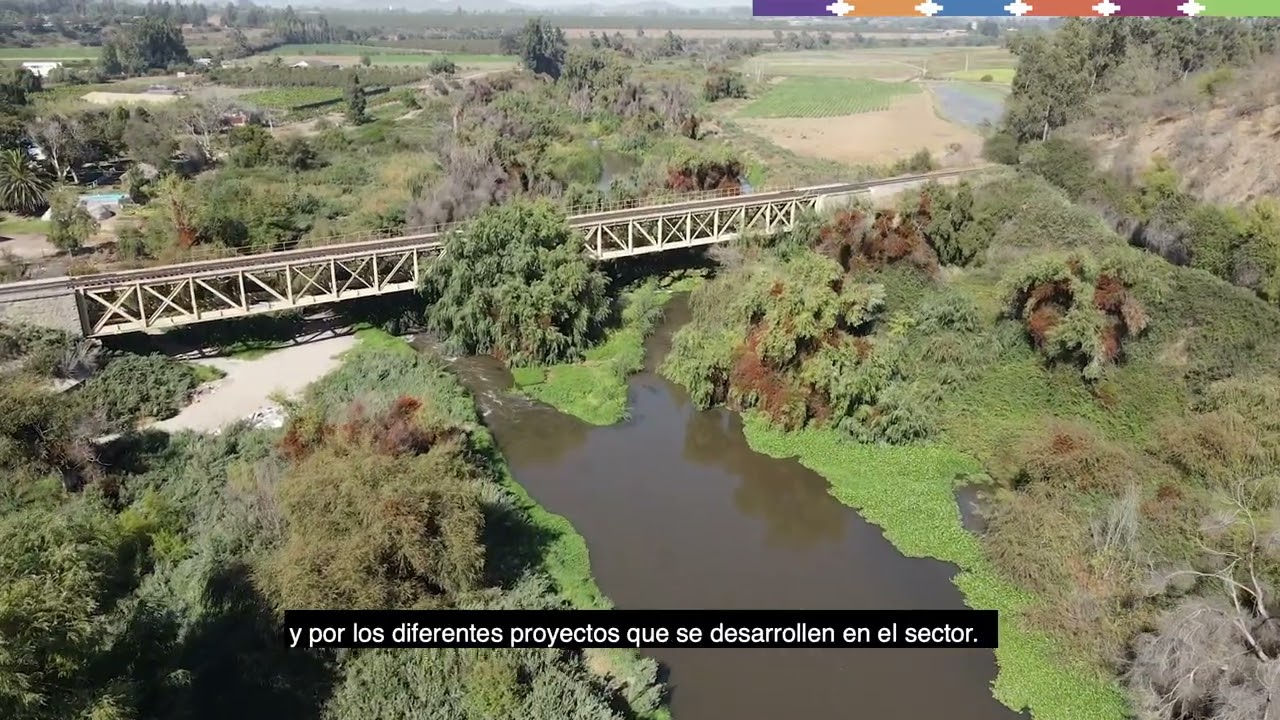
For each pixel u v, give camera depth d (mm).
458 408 40594
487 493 32344
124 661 20969
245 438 36000
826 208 59875
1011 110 84000
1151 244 57625
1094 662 26594
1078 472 34188
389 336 49844
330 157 94125
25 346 39688
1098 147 70438
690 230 59406
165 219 59438
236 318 48344
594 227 54688
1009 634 28297
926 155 79938
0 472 30984
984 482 37062
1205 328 41594
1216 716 21422
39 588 18109
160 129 92750
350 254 47656
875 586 30891
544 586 29016
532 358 47844
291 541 25156
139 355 43406
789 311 41188
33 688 17031
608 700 24453
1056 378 41500
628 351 49531
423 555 24219
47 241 62312
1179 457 34375
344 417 34438
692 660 27172
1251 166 59438
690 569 31672
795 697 25781
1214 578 26953
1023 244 56469
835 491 36750
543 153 90562
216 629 24281
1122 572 28906
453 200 62812
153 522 29109
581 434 41500
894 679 26578
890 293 50375
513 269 47562
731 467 38875
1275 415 34875
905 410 39594
